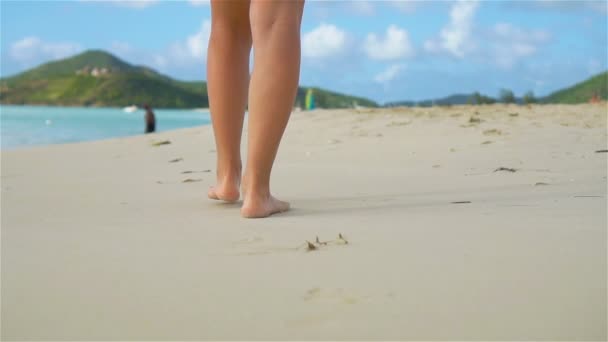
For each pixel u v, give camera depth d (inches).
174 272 49.9
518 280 44.3
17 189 129.0
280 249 56.8
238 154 95.2
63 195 116.0
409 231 62.6
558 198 85.0
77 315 40.7
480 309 39.0
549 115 267.9
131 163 193.3
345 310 39.6
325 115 333.1
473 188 105.6
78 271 51.3
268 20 77.7
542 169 130.3
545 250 52.1
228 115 92.4
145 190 121.3
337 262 50.9
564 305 39.2
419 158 167.8
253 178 79.7
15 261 55.2
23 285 47.6
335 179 129.5
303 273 48.1
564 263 48.0
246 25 92.0
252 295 43.2
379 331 36.0
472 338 34.7
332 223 70.6
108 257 56.0
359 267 49.1
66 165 196.7
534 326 36.1
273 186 119.8
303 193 108.1
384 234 61.4
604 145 170.4
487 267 47.6
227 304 41.6
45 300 43.9
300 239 61.0
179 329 37.5
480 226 63.7
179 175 152.3
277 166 162.1
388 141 208.8
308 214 80.5
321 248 56.4
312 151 199.2
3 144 422.9
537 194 92.0
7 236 68.4
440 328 36.2
